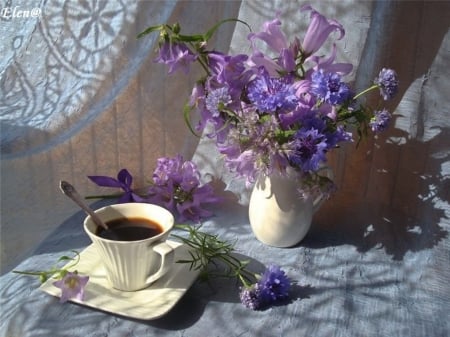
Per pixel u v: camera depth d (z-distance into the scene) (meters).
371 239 0.63
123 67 0.68
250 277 0.55
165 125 0.74
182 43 0.53
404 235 0.63
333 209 0.69
